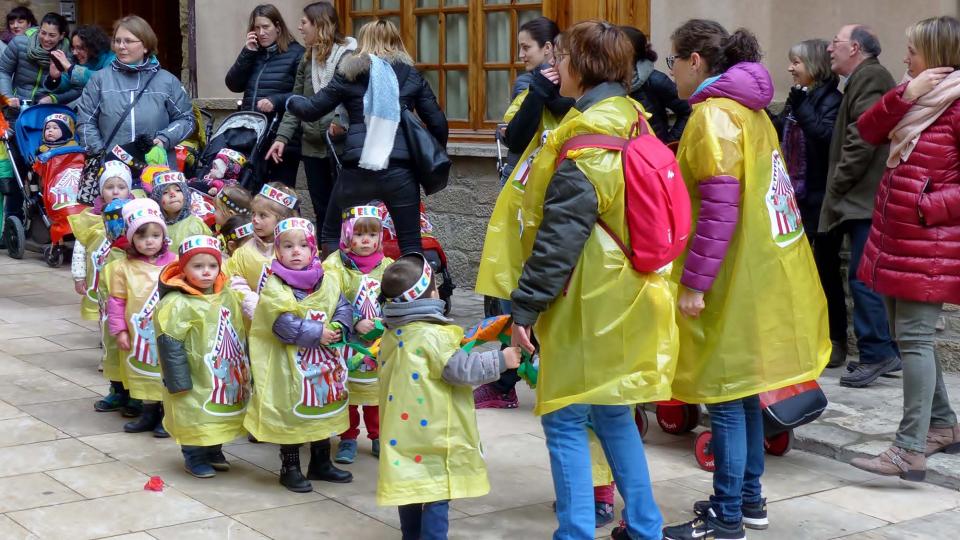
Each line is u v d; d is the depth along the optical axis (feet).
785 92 25.80
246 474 18.34
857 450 18.74
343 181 23.80
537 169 14.12
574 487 14.16
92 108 28.35
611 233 13.70
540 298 13.58
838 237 23.61
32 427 20.45
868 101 21.86
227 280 18.80
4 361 24.89
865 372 22.40
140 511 16.58
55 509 16.58
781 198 15.61
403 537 15.15
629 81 14.29
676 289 15.75
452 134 32.83
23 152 34.96
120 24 28.32
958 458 18.17
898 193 17.31
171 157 28.68
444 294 27.99
